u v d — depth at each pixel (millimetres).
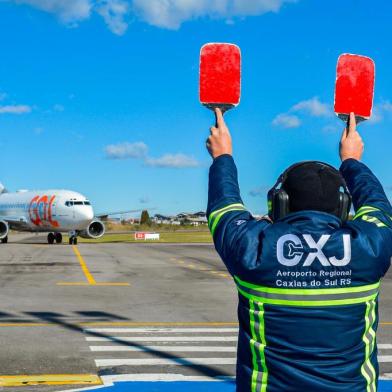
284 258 2416
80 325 10797
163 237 70562
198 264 25516
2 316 11688
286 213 2572
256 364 2480
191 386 6926
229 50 2648
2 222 49625
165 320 11453
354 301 2432
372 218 2547
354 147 2893
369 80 2875
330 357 2396
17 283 17500
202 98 2666
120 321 11281
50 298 14352
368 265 2438
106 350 8781
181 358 8344
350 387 2398
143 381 7133
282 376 2414
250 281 2463
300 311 2406
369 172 2789
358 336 2439
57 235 52156
